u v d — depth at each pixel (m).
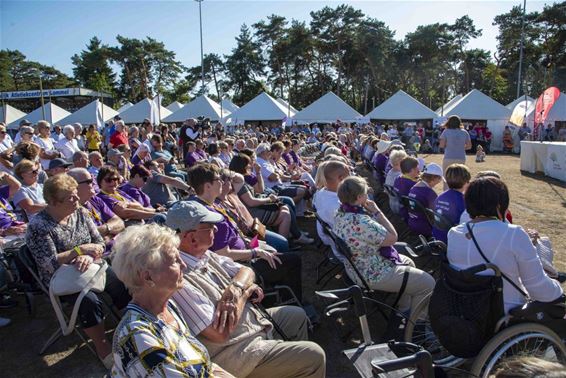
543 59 49.50
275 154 8.84
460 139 7.61
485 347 2.33
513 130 25.03
